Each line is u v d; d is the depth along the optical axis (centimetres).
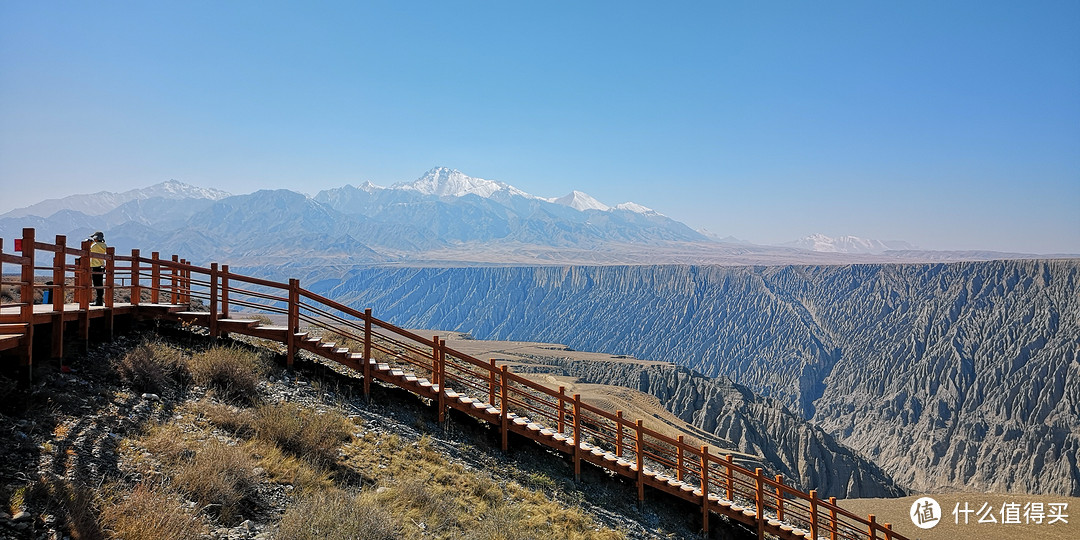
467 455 1489
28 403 991
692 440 5325
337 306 1612
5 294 1861
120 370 1212
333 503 935
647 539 1494
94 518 770
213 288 1576
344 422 1352
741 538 1883
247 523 899
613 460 1698
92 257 1356
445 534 1045
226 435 1140
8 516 725
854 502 5306
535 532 1188
